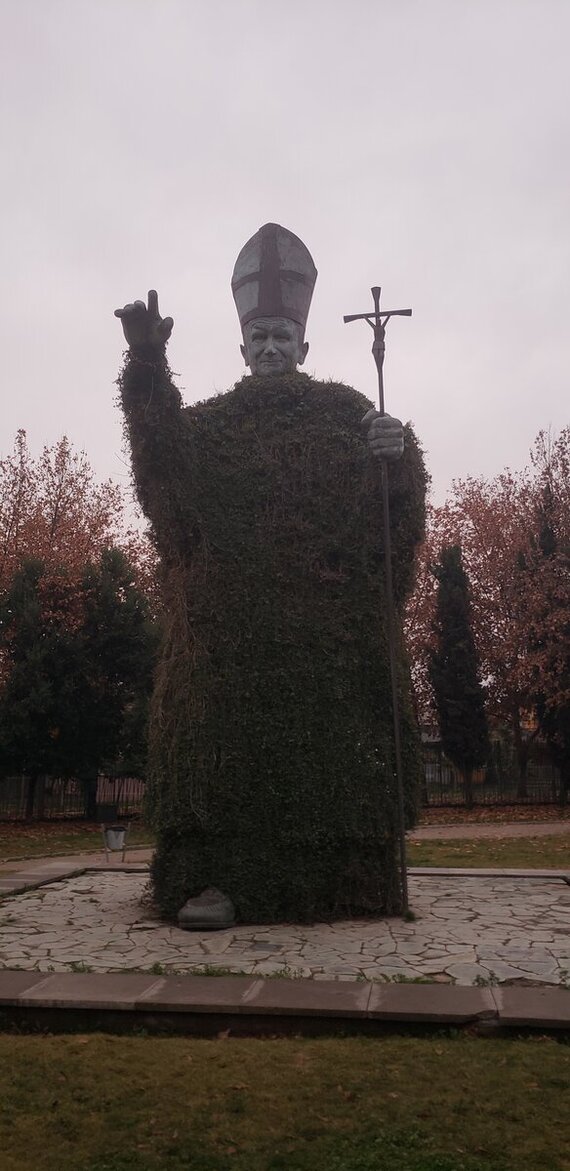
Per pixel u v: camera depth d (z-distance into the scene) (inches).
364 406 392.8
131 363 344.5
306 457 378.6
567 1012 218.7
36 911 364.5
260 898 340.2
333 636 363.9
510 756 1112.8
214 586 366.3
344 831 346.6
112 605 944.9
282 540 372.2
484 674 1099.3
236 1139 163.0
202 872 345.1
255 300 417.7
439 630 1055.0
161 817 353.7
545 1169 150.5
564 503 1106.1
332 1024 222.1
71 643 913.5
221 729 353.4
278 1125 168.6
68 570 957.8
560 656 992.9
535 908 370.0
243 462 379.6
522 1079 187.3
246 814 347.6
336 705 358.3
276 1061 200.5
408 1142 160.2
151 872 362.6
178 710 358.9
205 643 360.8
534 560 1058.7
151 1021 227.3
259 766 350.3
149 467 357.4
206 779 348.5
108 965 270.1
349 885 351.3
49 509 1114.1
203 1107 176.6
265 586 366.3
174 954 286.0
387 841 357.4
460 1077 189.0
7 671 941.8
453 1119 169.5
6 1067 198.7
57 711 909.8
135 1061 201.5
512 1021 215.9
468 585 1069.1
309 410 387.2
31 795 949.2
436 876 461.7
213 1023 225.6
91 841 761.6
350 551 373.4
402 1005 224.8
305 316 426.9
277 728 353.1
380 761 362.3
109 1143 162.2
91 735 944.3
